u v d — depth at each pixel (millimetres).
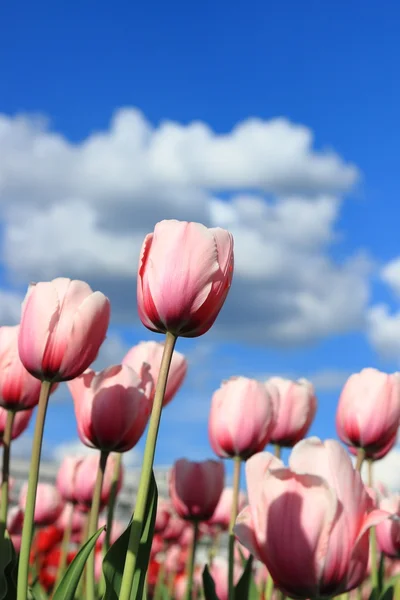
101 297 732
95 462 1082
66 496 1229
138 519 634
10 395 818
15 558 774
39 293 727
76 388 819
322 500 548
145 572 664
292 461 569
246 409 910
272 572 558
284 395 1025
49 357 717
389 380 916
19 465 2279
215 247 657
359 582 557
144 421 812
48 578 1435
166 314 655
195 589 1427
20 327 731
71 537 1543
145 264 673
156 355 922
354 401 919
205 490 1032
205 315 658
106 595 656
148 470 639
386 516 550
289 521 550
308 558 547
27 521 690
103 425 797
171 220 668
